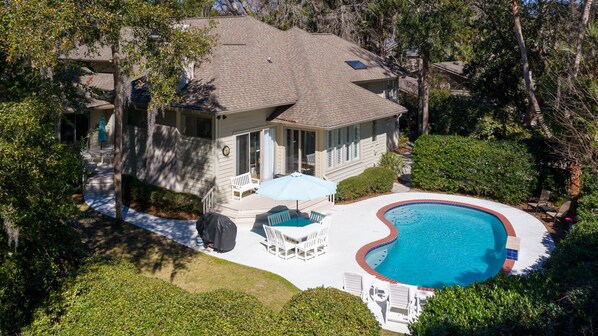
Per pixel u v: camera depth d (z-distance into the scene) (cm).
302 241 1881
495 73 3478
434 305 921
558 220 2180
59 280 1184
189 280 1596
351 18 4391
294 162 2531
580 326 793
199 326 993
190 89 2267
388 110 2759
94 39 1667
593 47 2422
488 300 909
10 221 1013
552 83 2617
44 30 1435
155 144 2408
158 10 1659
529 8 3136
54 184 1115
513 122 3341
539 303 867
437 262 1816
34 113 1120
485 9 3303
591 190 1839
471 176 2547
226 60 2481
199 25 2969
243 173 2364
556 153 2248
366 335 921
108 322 1064
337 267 1688
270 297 1479
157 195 2245
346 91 2750
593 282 940
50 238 1236
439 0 3047
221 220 1789
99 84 2916
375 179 2595
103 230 2009
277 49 2911
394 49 4478
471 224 2248
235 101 2216
